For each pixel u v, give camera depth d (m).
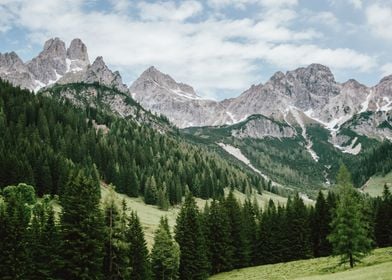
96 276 56.53
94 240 56.50
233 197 114.00
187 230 90.75
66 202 58.50
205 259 91.25
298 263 94.00
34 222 61.56
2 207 63.03
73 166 156.38
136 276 68.94
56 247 57.50
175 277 82.88
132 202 168.12
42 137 191.62
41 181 136.00
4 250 57.88
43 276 57.66
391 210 112.25
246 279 81.38
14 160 130.38
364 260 75.25
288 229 109.06
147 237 111.69
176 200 183.50
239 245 105.56
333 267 75.81
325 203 113.44
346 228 69.94
